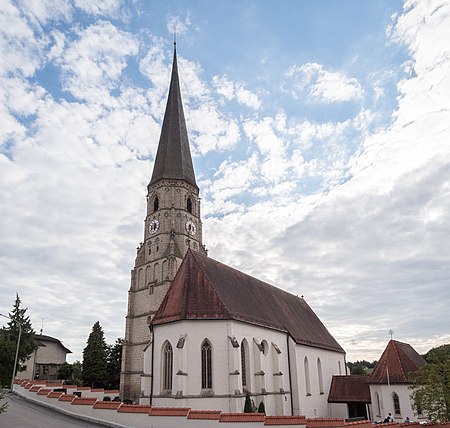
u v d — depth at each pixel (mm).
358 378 57906
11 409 32438
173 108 87188
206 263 47031
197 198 82875
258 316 45812
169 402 36438
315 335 61344
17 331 70312
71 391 44344
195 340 38000
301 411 48031
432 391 30703
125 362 71375
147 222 79688
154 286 72812
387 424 26406
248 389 39750
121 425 25891
